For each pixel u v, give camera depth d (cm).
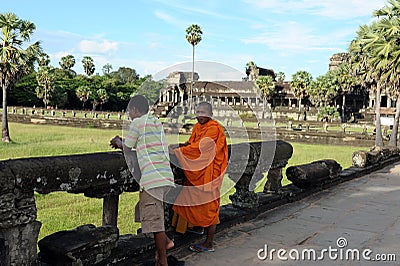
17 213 274
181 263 370
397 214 588
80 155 325
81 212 728
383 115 5875
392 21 1998
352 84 5875
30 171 276
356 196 706
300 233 486
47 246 305
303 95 6094
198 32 2769
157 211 342
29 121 4412
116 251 348
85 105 7269
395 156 1251
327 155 2086
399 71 1970
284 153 613
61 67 9438
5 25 2523
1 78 2462
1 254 273
